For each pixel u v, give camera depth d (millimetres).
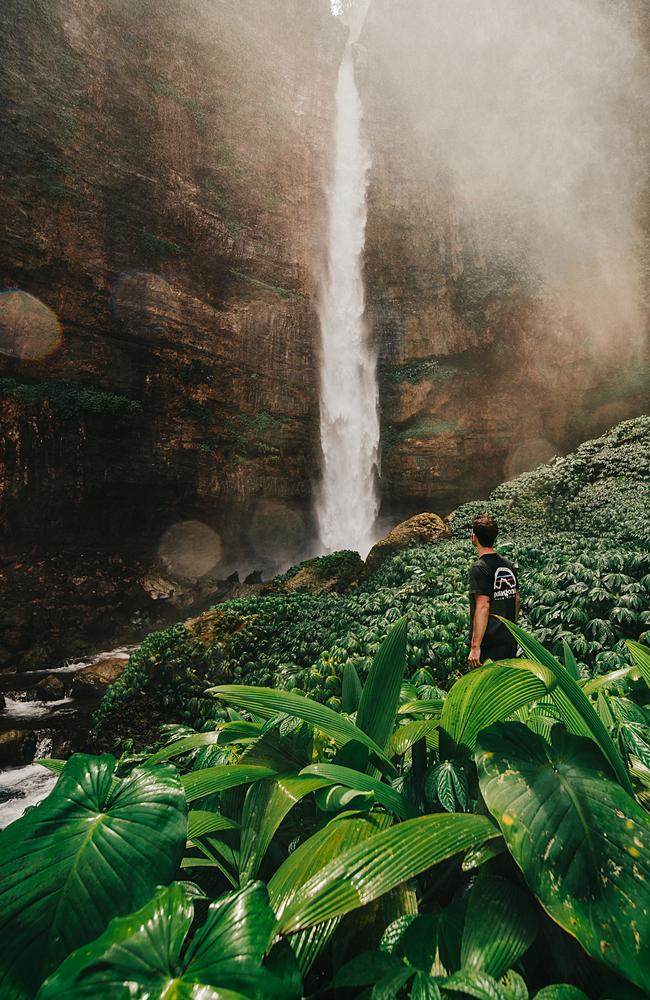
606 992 1115
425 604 6680
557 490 12719
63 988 920
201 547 26609
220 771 1774
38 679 15062
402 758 2154
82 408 21531
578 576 5602
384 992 1066
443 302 30391
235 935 1077
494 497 13742
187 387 25812
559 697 1548
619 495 10719
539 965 1319
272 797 1671
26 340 20734
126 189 24281
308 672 5770
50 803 1427
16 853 1261
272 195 30062
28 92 21297
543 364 27812
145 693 8094
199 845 1681
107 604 21203
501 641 3477
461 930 1284
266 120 30172
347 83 34719
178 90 26812
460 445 29359
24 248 20766
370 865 1224
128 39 25125
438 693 3311
